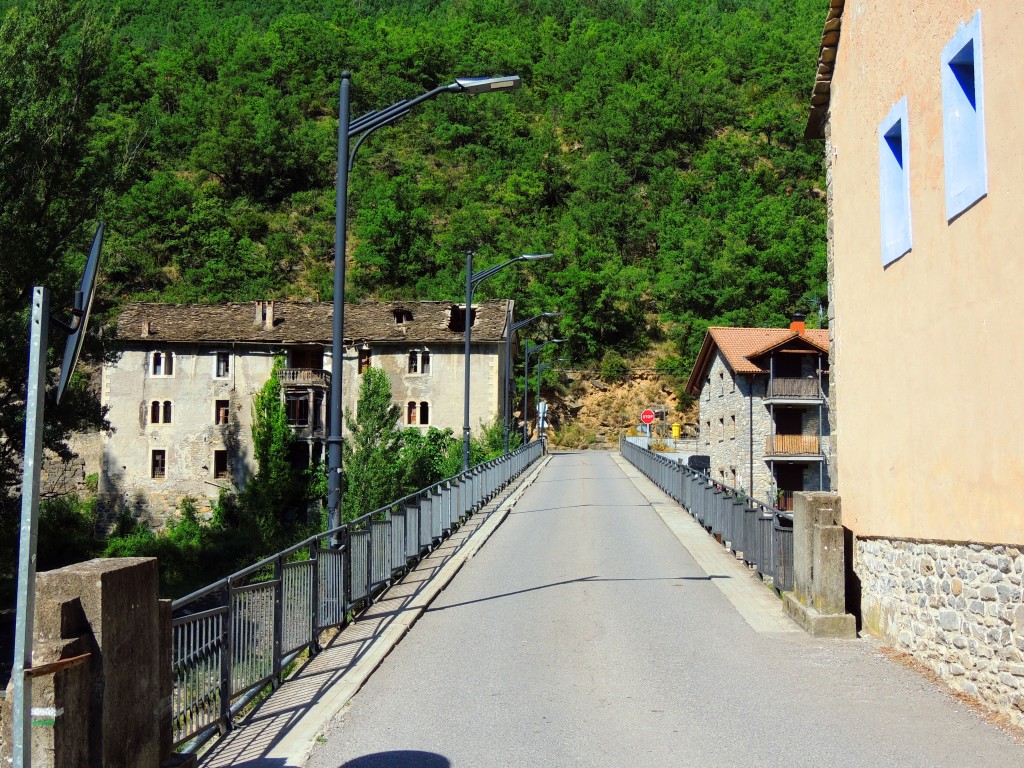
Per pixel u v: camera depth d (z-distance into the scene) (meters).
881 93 10.01
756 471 46.44
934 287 8.52
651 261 105.62
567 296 92.38
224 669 6.99
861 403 10.59
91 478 56.12
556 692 7.99
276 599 8.32
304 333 54.28
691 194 115.25
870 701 7.60
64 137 25.30
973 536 7.67
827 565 10.14
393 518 13.73
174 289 95.81
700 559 16.22
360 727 7.06
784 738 6.67
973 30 7.64
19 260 23.84
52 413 24.55
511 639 10.11
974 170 8.09
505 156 135.00
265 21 172.50
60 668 4.34
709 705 7.53
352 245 107.69
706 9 174.00
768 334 50.25
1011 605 6.98
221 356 54.19
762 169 112.12
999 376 7.25
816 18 150.62
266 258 104.19
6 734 4.48
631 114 133.50
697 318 90.62
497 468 31.88
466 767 6.14
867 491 10.36
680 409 86.00
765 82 138.00
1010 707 6.99
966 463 7.82
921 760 6.17
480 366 54.34
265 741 6.71
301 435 52.53
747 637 10.07
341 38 152.25
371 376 39.00
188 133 127.19
